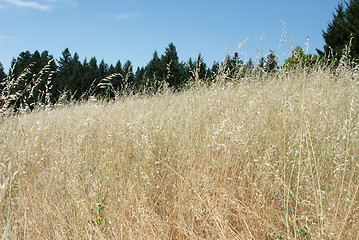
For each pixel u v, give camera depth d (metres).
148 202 3.09
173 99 6.82
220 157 3.25
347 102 3.92
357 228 2.23
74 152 3.37
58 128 5.24
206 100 4.52
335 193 2.49
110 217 2.71
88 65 38.22
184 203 2.81
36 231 2.65
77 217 2.68
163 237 2.60
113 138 4.28
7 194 2.67
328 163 3.04
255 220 2.62
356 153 2.85
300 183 2.82
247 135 3.30
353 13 12.46
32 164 3.45
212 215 2.64
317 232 2.16
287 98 4.33
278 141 3.41
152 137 3.90
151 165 3.39
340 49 11.36
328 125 3.56
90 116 5.21
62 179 3.17
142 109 5.27
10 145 3.41
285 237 2.30
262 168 2.97
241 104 4.26
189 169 3.19
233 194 2.90
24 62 35.34
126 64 35.38
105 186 3.13
